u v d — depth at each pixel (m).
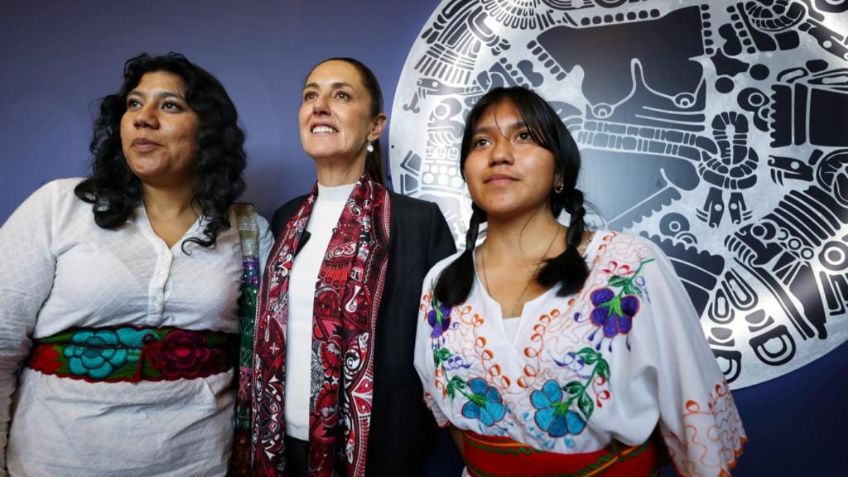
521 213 0.73
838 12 1.13
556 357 0.64
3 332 0.76
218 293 0.88
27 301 0.78
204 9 1.38
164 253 0.85
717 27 1.17
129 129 0.85
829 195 1.10
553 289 0.68
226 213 0.95
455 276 0.77
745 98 1.15
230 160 0.97
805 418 1.08
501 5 1.25
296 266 0.94
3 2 1.42
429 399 0.81
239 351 1.00
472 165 0.74
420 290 0.92
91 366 0.78
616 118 1.19
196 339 0.87
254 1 1.36
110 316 0.80
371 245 0.89
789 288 1.09
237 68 1.35
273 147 1.32
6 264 0.78
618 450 0.64
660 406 0.62
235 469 0.93
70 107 1.38
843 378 1.08
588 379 0.62
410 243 0.95
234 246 0.98
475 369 0.69
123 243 0.83
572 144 0.75
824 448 1.08
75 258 0.80
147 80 0.89
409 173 1.24
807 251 1.10
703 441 0.58
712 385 0.63
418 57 1.26
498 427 0.67
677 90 1.17
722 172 1.14
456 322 0.73
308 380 0.87
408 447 0.86
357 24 1.32
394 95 1.28
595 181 1.18
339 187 0.99
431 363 0.76
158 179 0.89
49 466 0.74
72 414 0.75
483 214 0.82
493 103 0.76
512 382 0.65
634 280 0.65
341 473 0.85
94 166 0.89
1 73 1.39
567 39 1.22
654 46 1.19
